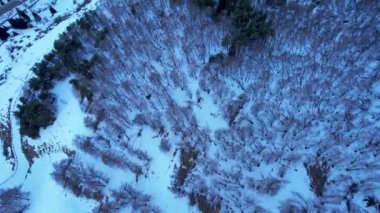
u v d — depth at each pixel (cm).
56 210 4012
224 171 3788
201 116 4200
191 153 4012
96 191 4006
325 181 3525
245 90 4247
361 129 3703
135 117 4384
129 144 4241
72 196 4069
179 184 3894
